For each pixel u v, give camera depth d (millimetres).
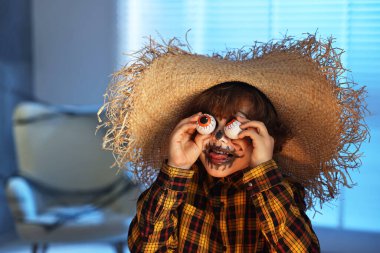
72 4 3713
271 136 1017
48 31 3758
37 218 2549
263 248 1034
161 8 3576
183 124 984
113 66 3666
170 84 1030
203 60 1016
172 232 1027
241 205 1044
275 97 1010
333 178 1063
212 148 992
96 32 3684
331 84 986
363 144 3188
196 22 3512
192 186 1090
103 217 2607
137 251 1054
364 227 3199
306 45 1011
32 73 3770
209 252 1044
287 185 960
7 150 3443
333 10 3240
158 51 1039
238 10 3428
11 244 3281
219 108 991
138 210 1021
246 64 1004
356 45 3211
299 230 945
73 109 3184
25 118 3088
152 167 1134
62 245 3270
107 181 3008
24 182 2691
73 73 3736
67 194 3002
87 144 3082
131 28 3637
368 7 3184
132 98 1030
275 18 3355
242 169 1029
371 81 3188
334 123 1004
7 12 3486
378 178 3172
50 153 3068
